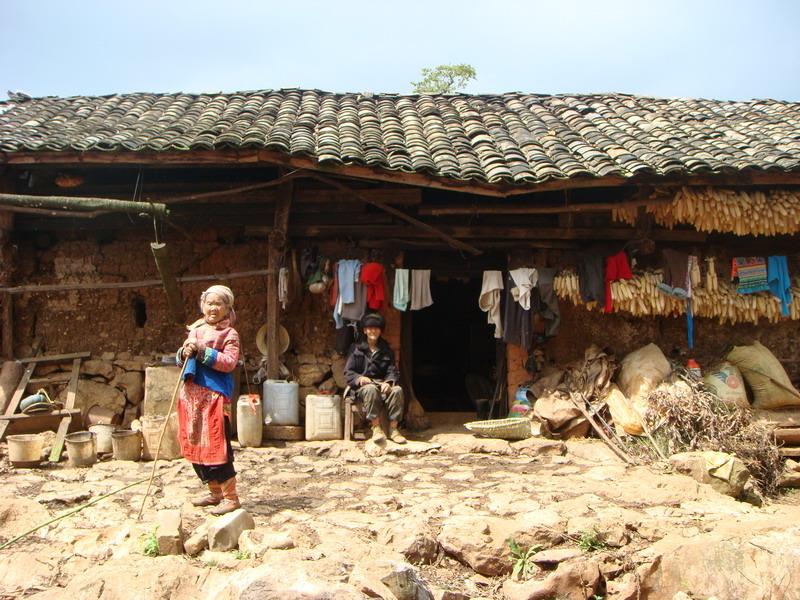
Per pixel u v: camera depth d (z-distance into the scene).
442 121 9.20
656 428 7.38
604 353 8.30
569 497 5.91
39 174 8.22
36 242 8.59
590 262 8.17
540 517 5.24
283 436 7.75
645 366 7.97
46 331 8.49
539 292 8.18
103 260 8.56
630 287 8.09
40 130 8.09
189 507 5.50
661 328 8.79
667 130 8.85
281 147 7.37
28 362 8.17
